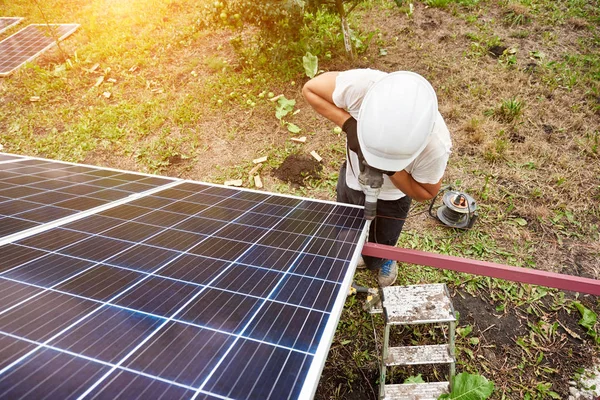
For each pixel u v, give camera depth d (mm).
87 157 4863
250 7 4754
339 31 6211
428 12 6629
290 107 5016
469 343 2793
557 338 2793
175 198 2281
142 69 6324
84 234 1699
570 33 5969
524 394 2506
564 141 4402
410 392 2340
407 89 1430
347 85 1936
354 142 1715
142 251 1575
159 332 1073
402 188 1954
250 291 1315
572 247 3408
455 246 3490
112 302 1198
